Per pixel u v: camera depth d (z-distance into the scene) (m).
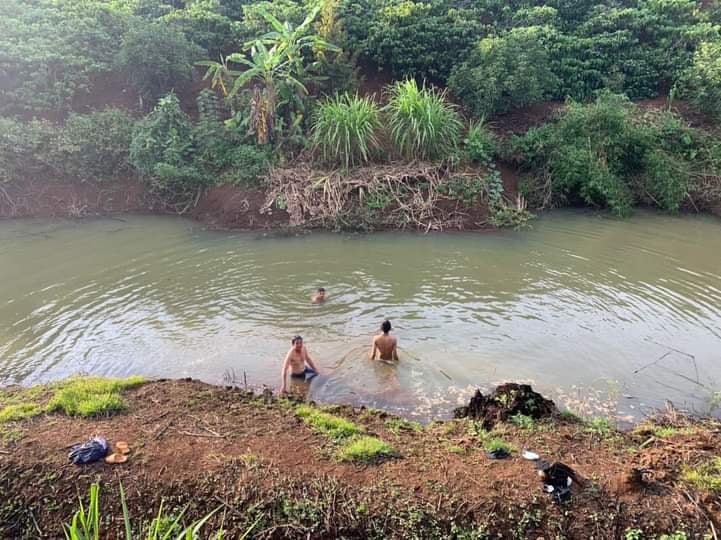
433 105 17.83
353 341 10.04
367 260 13.94
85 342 9.98
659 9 23.20
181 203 18.03
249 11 21.75
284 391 8.50
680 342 9.93
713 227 16.41
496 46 19.86
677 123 19.22
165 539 4.73
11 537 5.79
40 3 21.66
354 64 20.69
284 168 17.61
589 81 21.42
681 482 6.08
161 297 11.86
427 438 7.06
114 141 18.31
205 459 6.38
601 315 10.96
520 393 7.89
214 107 19.20
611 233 15.95
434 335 10.22
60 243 15.17
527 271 13.23
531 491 5.90
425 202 16.69
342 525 5.68
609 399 8.35
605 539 5.50
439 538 5.54
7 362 9.33
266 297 11.84
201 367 9.22
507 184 18.34
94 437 6.71
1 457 6.39
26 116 18.84
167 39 19.39
